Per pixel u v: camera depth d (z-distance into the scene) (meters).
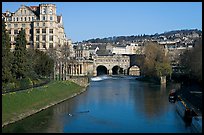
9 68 125.50
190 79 178.12
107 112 117.56
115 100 148.62
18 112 105.81
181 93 156.25
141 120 103.25
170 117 108.06
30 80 145.50
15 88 126.94
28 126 93.88
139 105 132.62
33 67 171.00
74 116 110.00
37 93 131.88
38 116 108.94
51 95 143.00
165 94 170.12
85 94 174.12
